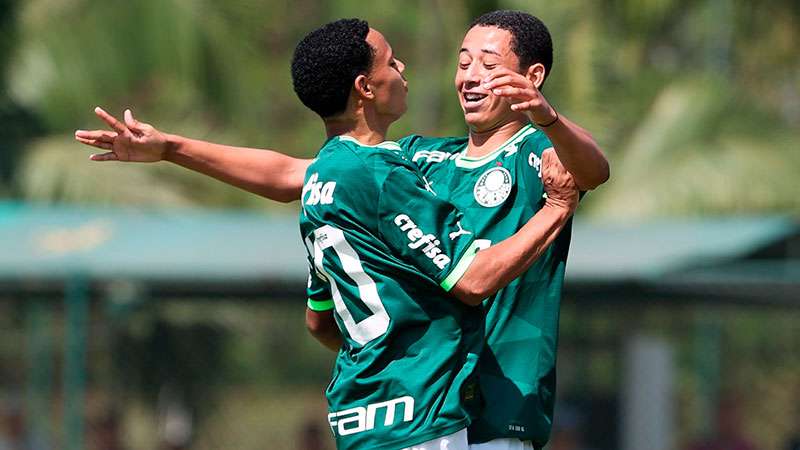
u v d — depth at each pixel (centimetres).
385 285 1434
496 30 1570
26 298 4053
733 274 3716
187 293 3841
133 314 4112
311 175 1498
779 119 6025
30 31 5684
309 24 7044
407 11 6425
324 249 1470
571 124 1416
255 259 3634
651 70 6081
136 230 3888
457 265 1416
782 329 4519
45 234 3831
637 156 5606
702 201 5391
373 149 1462
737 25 6431
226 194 5578
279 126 6962
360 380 1438
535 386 1518
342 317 1477
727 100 5828
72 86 5700
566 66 5612
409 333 1438
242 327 5066
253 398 5503
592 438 3956
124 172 5225
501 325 1524
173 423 4644
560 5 5647
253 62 5888
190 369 4669
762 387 4494
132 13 5691
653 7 5900
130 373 4509
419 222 1427
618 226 4150
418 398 1416
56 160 5209
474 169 1573
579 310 4319
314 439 4259
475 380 1471
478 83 1563
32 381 4394
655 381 3750
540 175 1538
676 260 3578
